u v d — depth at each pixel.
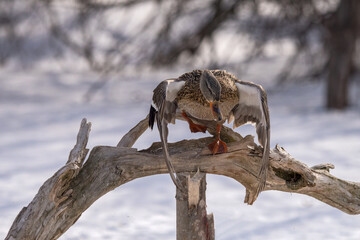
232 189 10.91
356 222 8.90
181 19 26.12
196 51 24.05
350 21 21.80
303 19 22.89
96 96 26.97
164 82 5.71
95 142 14.96
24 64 37.19
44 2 25.56
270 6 22.66
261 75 32.09
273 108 23.11
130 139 6.50
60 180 5.46
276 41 24.62
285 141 15.36
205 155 5.79
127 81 31.88
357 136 16.05
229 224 8.78
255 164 5.92
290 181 6.10
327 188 6.31
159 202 9.99
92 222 8.82
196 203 5.65
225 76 6.50
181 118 6.81
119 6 23.86
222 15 23.17
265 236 8.23
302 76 28.98
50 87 30.27
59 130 17.77
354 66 29.22
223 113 6.41
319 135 16.33
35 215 5.43
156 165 5.74
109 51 26.86
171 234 8.32
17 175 11.69
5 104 23.97
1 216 8.84
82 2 23.77
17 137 16.50
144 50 25.59
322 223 8.84
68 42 27.91
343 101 22.28
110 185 5.71
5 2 26.39
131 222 8.84
